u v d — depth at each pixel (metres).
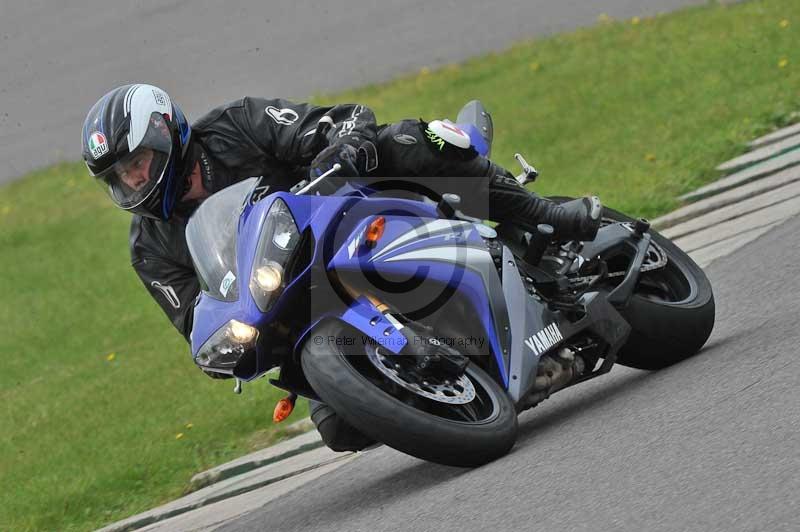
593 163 35.94
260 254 14.58
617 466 13.39
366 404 14.25
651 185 31.72
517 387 16.14
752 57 40.69
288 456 22.72
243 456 23.61
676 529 11.10
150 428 26.25
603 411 16.56
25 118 62.03
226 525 18.86
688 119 36.59
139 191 16.20
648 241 19.38
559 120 41.28
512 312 16.53
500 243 17.30
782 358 15.74
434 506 14.20
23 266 47.28
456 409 15.47
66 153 59.00
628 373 19.84
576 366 17.28
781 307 19.34
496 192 17.92
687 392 15.82
